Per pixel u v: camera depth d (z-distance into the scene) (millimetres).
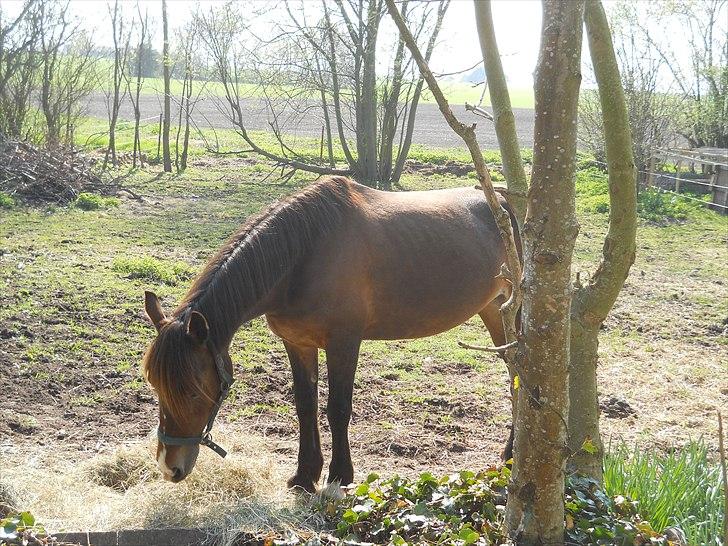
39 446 5316
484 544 3469
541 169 3111
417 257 4855
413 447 5672
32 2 15383
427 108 37375
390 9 3037
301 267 4430
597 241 12695
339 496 4199
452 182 17344
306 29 15875
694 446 4738
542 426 3309
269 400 6406
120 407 6094
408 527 3686
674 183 17453
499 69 3506
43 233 11031
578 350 3967
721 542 3625
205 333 3834
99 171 16109
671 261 11930
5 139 14383
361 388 6770
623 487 4117
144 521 4180
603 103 3658
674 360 7840
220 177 16766
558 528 3426
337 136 24078
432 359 7578
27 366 6594
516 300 3330
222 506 4270
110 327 7625
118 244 10680
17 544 3553
